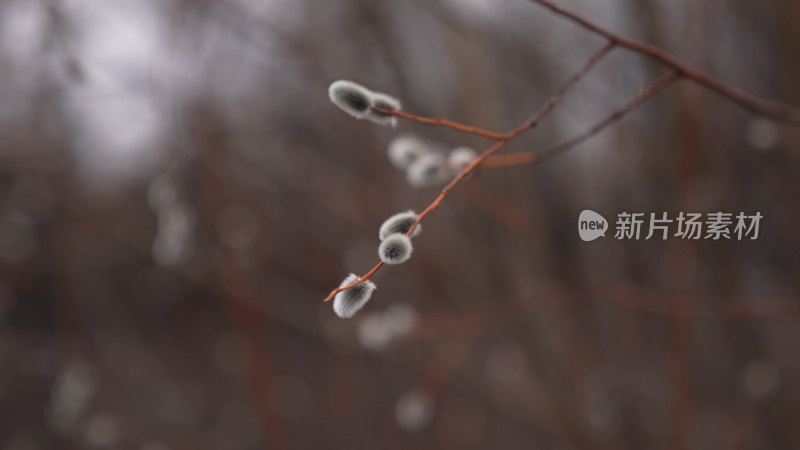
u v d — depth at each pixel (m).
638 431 1.04
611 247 0.98
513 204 0.97
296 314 1.41
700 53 0.84
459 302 1.14
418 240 1.13
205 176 1.00
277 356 1.58
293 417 1.55
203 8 0.94
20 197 1.28
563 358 1.04
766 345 1.10
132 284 1.58
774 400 1.02
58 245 1.37
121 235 1.37
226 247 1.09
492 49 0.98
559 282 0.97
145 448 1.34
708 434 1.10
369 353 1.37
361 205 1.12
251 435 1.46
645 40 0.85
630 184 0.97
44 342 1.56
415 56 1.05
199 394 1.58
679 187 0.86
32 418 1.67
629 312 1.08
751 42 0.95
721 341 1.11
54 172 1.29
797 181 0.94
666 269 0.93
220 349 1.54
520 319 1.11
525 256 1.05
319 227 1.41
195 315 1.64
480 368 1.25
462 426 1.49
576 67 0.96
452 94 1.04
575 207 0.99
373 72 1.03
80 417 1.38
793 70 0.92
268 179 1.20
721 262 0.91
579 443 1.02
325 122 1.16
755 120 0.91
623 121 0.94
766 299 1.02
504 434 1.46
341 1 1.01
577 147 0.98
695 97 0.85
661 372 1.06
